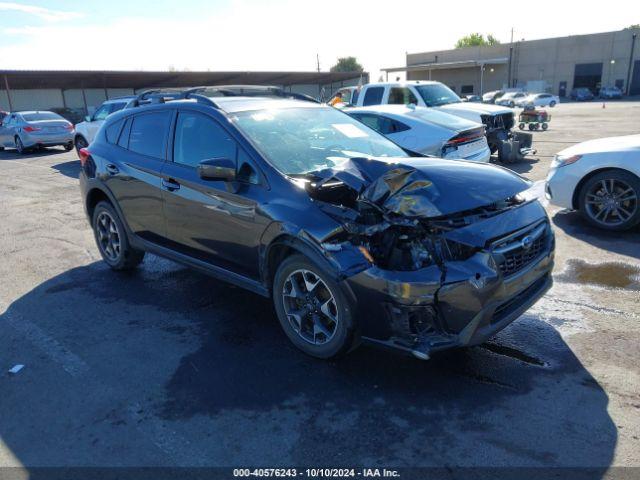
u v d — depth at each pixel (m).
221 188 3.89
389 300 2.99
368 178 3.29
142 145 4.86
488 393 3.11
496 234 3.12
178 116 4.48
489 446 2.65
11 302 4.82
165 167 4.46
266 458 2.65
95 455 2.71
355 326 3.21
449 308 2.95
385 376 3.34
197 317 4.35
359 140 4.56
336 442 2.74
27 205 9.24
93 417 3.04
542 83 62.78
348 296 3.14
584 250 5.55
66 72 33.16
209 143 4.15
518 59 63.66
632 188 5.81
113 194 5.09
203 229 4.13
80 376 3.48
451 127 8.68
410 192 3.14
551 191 6.48
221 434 2.84
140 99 5.29
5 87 34.78
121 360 3.67
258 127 4.09
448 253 3.02
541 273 3.47
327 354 3.42
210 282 5.16
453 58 67.75
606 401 2.97
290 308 3.62
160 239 4.73
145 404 3.14
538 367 3.37
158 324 4.24
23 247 6.61
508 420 2.85
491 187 3.31
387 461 2.59
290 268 3.48
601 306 4.21
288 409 3.04
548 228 3.65
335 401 3.10
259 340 3.90
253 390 3.24
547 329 3.87
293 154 3.95
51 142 17.77
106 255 5.59
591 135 17.08
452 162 3.73
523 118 19.44
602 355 3.47
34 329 4.23
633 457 2.52
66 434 2.89
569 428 2.76
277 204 3.51
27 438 2.87
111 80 38.12
